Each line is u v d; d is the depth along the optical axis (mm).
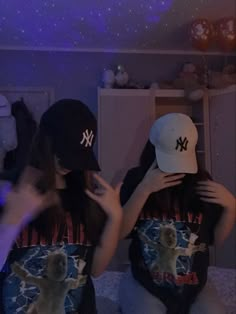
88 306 1138
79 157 1064
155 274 1440
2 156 3105
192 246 1438
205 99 3225
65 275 1098
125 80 3213
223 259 3068
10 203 955
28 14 2732
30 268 1074
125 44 3357
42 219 1072
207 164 3211
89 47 3418
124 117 3154
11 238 955
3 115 3141
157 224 1443
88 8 2652
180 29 3047
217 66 3547
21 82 3383
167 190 1438
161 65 3508
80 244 1126
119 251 2887
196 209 1456
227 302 1977
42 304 1074
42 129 1068
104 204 1150
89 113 1118
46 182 1024
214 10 2750
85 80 3445
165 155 1414
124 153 3139
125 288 1526
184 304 1415
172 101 3385
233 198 1462
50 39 3221
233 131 3123
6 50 3373
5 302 1064
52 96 3406
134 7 2654
